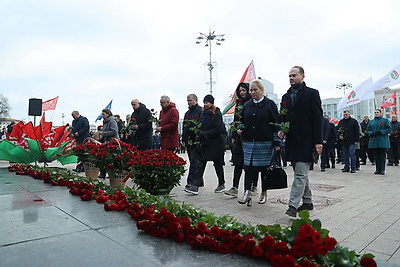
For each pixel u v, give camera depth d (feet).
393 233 11.46
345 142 34.45
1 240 8.33
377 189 21.61
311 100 13.96
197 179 19.88
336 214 14.28
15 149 23.62
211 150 19.95
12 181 18.99
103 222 10.15
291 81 14.57
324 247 6.66
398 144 42.98
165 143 22.82
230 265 7.03
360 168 39.45
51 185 17.44
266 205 16.31
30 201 13.21
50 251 7.61
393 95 61.77
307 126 13.88
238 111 17.81
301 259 6.82
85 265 6.84
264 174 16.24
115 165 19.07
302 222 7.44
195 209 10.79
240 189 22.11
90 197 13.51
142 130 24.21
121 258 7.27
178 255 7.54
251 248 7.42
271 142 15.89
